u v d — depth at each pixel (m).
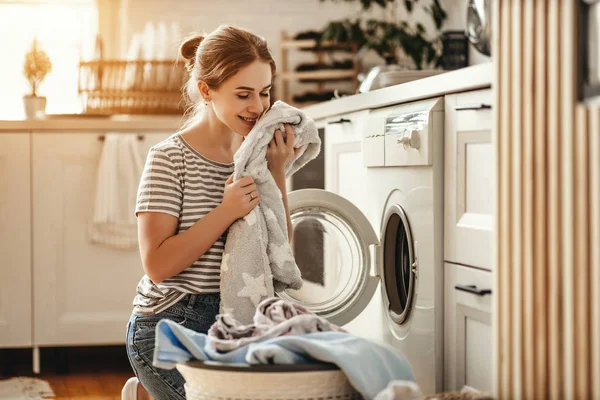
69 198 3.54
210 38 1.97
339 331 1.66
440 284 2.04
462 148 1.93
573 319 1.24
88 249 3.56
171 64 3.87
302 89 4.51
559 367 1.28
